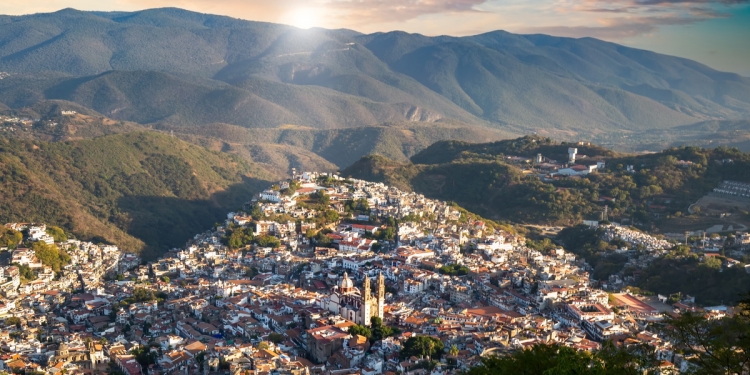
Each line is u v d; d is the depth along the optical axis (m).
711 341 174.50
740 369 168.88
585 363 178.88
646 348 198.38
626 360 183.38
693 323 181.00
